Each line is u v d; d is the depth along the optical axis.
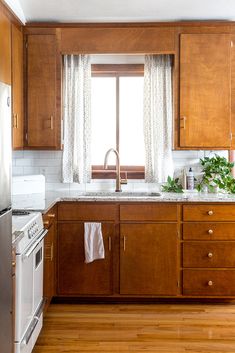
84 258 3.70
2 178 1.87
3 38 3.14
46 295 3.21
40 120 3.94
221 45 3.90
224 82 3.92
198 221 3.68
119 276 3.71
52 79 3.92
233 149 3.96
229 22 3.89
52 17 3.84
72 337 3.03
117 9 3.71
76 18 3.86
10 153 2.01
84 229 3.67
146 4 3.64
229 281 3.70
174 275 3.70
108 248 3.70
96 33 3.91
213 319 3.39
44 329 3.17
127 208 3.68
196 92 3.93
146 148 4.14
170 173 4.15
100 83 4.30
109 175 4.28
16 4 3.54
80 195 4.00
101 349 2.85
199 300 3.80
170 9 3.71
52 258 3.54
